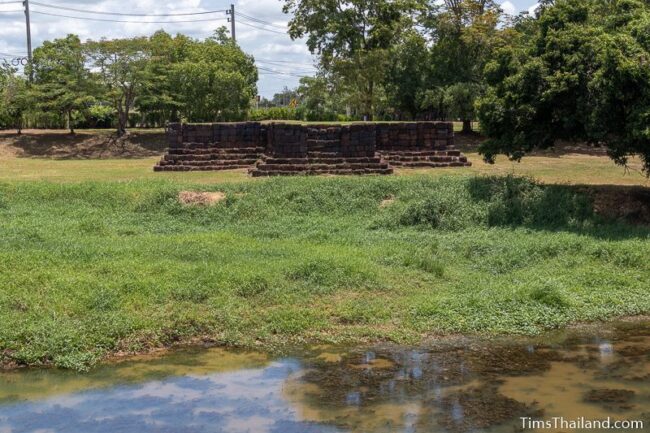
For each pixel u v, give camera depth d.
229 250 13.61
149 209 18.23
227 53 40.97
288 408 7.64
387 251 13.89
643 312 11.30
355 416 7.43
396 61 36.22
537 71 17.05
